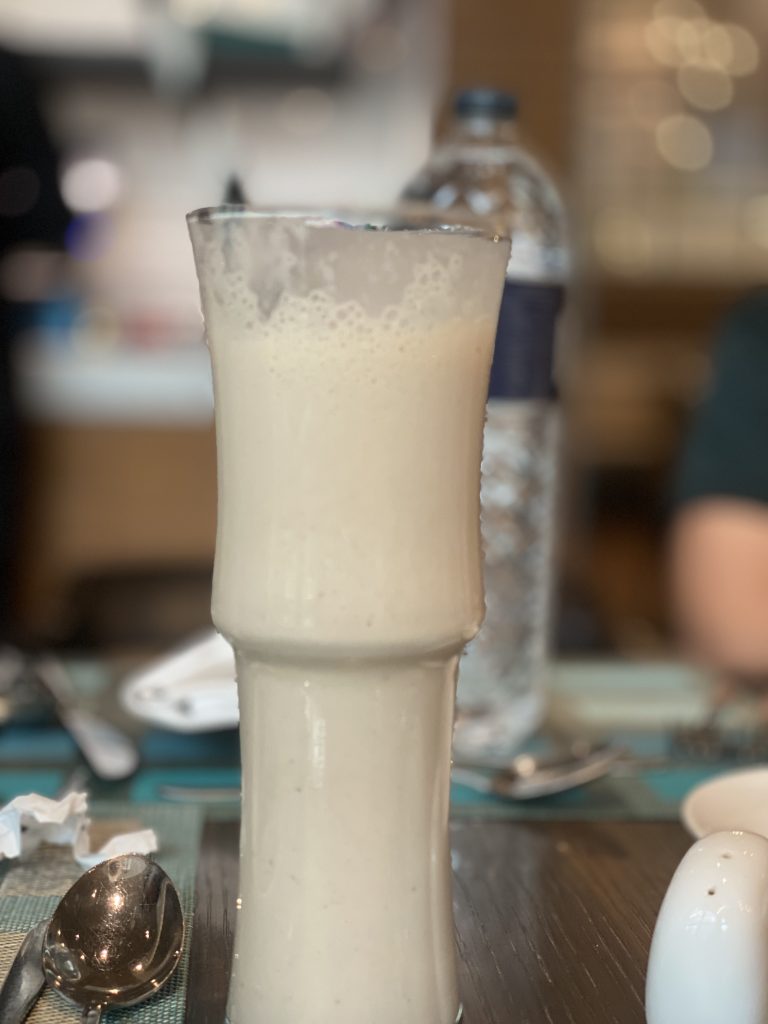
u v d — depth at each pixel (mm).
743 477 1122
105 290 2322
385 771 323
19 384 1841
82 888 374
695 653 1062
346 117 2578
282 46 2455
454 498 321
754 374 1139
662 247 3105
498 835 488
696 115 3037
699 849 349
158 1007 348
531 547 653
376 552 309
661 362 3084
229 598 322
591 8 2820
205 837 471
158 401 1962
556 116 2365
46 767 558
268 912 332
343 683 318
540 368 614
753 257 3135
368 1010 327
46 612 1685
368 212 464
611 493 2916
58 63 2459
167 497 1984
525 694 651
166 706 598
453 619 320
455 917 410
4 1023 329
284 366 305
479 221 488
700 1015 327
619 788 546
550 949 388
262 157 2570
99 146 2445
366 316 302
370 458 307
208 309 320
